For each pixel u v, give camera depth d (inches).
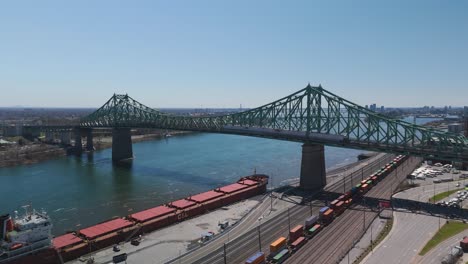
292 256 2935.5
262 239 3319.4
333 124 5290.4
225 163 7672.2
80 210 4520.2
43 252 2859.3
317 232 3437.5
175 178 6289.4
